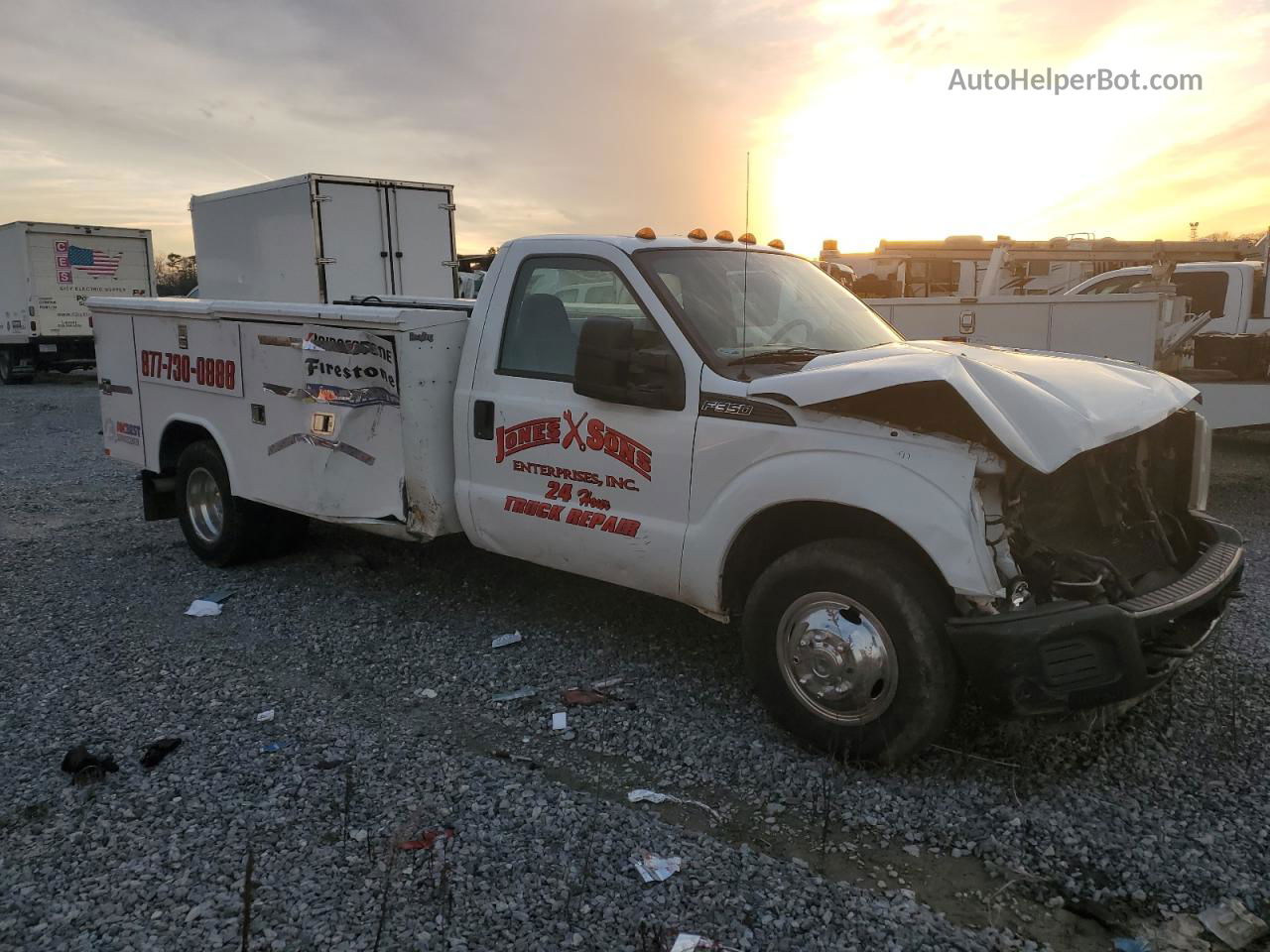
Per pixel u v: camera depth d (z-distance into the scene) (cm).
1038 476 377
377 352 506
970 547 333
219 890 288
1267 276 1160
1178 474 434
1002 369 367
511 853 308
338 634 528
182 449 695
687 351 412
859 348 464
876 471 354
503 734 408
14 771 367
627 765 381
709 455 400
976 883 304
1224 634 505
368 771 364
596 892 288
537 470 467
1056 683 326
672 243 465
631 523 430
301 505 569
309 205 1226
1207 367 955
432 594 592
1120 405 363
